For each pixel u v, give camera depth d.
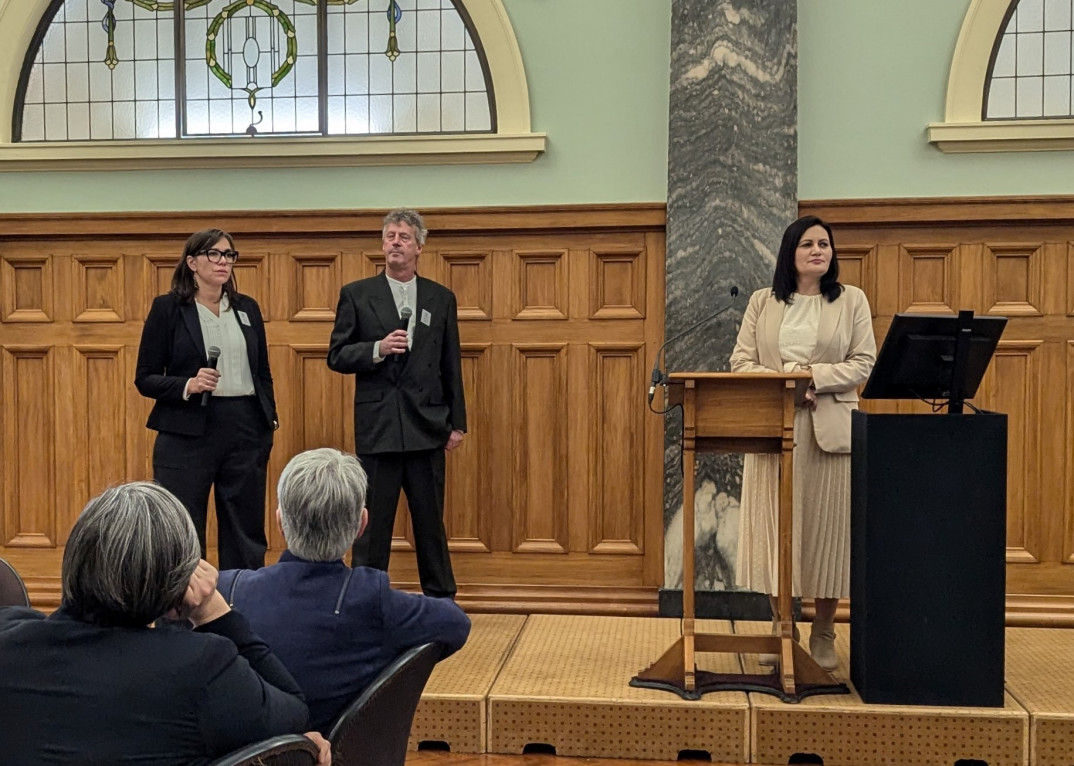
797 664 3.05
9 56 4.45
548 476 4.27
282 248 4.36
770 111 3.99
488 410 4.29
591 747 2.99
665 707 2.96
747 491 3.25
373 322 3.72
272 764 1.34
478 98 4.34
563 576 4.27
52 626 1.35
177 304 3.57
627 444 4.23
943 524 2.89
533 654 3.51
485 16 4.21
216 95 4.46
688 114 4.03
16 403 4.48
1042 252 4.04
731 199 4.01
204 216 4.33
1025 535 4.08
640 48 4.15
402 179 4.28
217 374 3.45
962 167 4.03
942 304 4.09
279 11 4.41
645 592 4.20
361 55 4.39
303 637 1.81
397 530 4.33
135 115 4.50
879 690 2.91
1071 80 4.07
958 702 2.89
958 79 3.99
